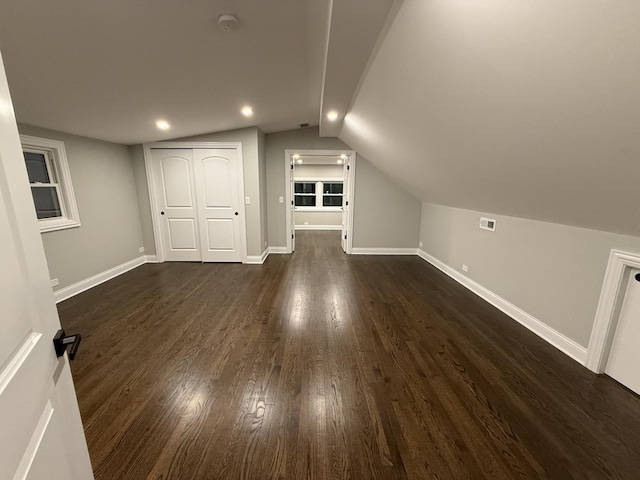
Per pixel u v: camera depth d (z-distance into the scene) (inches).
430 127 85.0
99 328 99.7
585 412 63.7
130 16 55.2
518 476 49.6
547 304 93.4
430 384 72.6
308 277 157.6
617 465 51.5
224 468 50.7
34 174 120.3
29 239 27.1
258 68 87.7
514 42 41.7
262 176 188.4
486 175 89.0
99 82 81.9
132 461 51.8
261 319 107.2
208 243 184.9
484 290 128.3
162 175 176.2
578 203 69.4
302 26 64.6
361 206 205.5
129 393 68.7
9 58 63.1
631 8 28.5
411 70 65.9
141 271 167.2
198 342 91.2
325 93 96.7
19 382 23.3
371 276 160.4
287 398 67.5
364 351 86.9
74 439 33.7
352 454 53.6
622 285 70.7
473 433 58.2
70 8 50.3
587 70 37.6
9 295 23.1
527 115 53.1
